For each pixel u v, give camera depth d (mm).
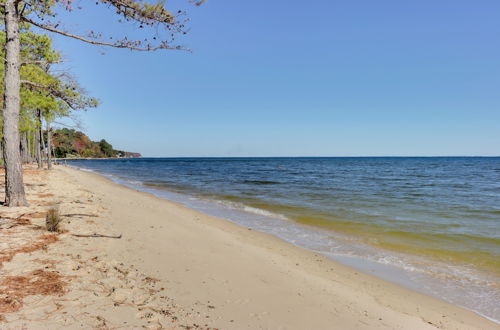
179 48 8031
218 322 3475
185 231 8570
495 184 30156
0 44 11953
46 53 13586
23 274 4062
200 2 7418
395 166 85812
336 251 7945
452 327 4352
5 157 8531
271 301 4387
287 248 8008
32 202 9953
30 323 2893
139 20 7406
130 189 21328
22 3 8898
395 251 8016
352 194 20484
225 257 6406
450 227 10758
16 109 8562
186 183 28906
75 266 4566
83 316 3146
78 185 18391
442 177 41344
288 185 27234
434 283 6027
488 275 6461
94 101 11258
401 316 4512
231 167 78375
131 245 6277
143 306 3578
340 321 4043
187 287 4434
